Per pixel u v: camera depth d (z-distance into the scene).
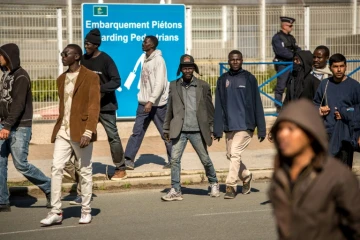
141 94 25.52
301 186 7.80
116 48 32.81
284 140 7.81
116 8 32.72
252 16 37.88
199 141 21.66
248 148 30.70
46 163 27.20
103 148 30.72
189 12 33.78
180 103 21.45
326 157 7.87
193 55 36.72
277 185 7.97
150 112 25.53
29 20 33.00
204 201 21.80
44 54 32.72
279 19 37.88
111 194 23.34
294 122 7.69
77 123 18.08
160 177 24.94
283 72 34.06
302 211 7.76
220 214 19.77
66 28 36.94
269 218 19.14
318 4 39.69
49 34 33.12
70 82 18.17
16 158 19.66
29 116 19.53
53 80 32.38
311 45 37.84
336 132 17.84
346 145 17.88
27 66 32.41
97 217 19.69
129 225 18.58
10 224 18.91
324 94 18.03
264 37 37.84
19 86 19.03
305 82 19.66
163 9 33.00
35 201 22.30
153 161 27.69
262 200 21.75
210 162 22.05
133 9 32.81
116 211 20.52
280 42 35.09
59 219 18.69
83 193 18.78
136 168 26.14
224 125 21.61
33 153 29.42
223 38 37.56
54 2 38.16
